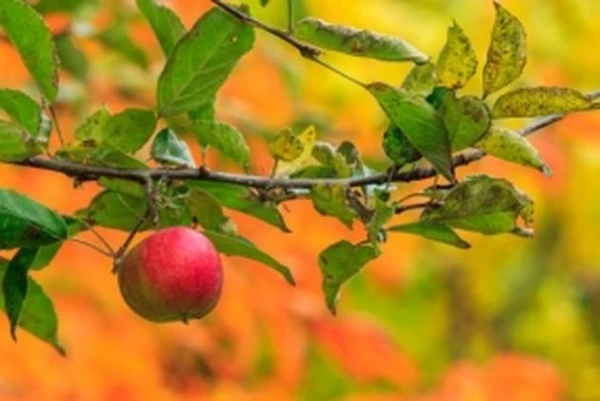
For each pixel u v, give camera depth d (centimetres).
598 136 385
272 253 325
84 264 319
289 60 350
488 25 419
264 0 229
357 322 336
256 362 402
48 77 229
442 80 225
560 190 419
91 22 309
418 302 515
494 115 223
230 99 329
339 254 227
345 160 232
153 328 332
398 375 342
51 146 312
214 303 226
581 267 531
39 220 224
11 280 226
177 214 232
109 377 318
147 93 324
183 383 359
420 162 237
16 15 228
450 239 226
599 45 425
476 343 523
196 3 311
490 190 223
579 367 556
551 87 222
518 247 505
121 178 228
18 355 310
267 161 316
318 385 486
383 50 223
